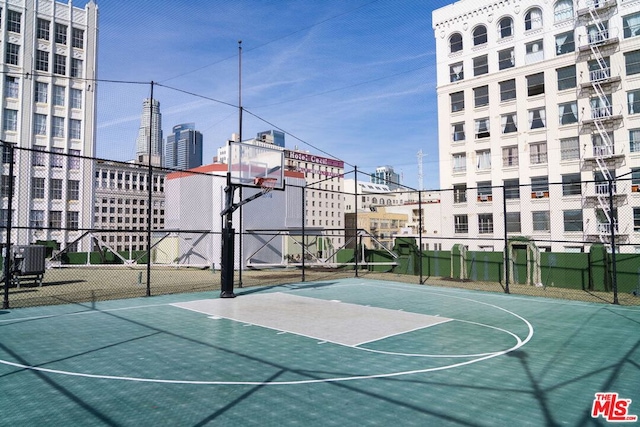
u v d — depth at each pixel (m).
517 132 38.25
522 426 5.11
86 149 50.66
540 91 37.34
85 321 11.79
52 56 49.12
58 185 48.53
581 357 8.30
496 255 23.06
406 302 15.73
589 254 19.97
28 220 45.78
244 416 5.39
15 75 46.53
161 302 15.37
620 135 33.16
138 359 8.02
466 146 41.22
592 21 34.50
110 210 114.62
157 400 5.94
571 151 35.53
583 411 5.59
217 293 18.02
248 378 6.94
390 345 9.23
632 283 18.62
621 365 7.74
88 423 5.15
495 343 9.45
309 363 7.83
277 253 34.59
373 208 98.00
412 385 6.62
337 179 129.75
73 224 49.09
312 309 13.96
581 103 34.94
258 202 33.56
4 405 5.72
